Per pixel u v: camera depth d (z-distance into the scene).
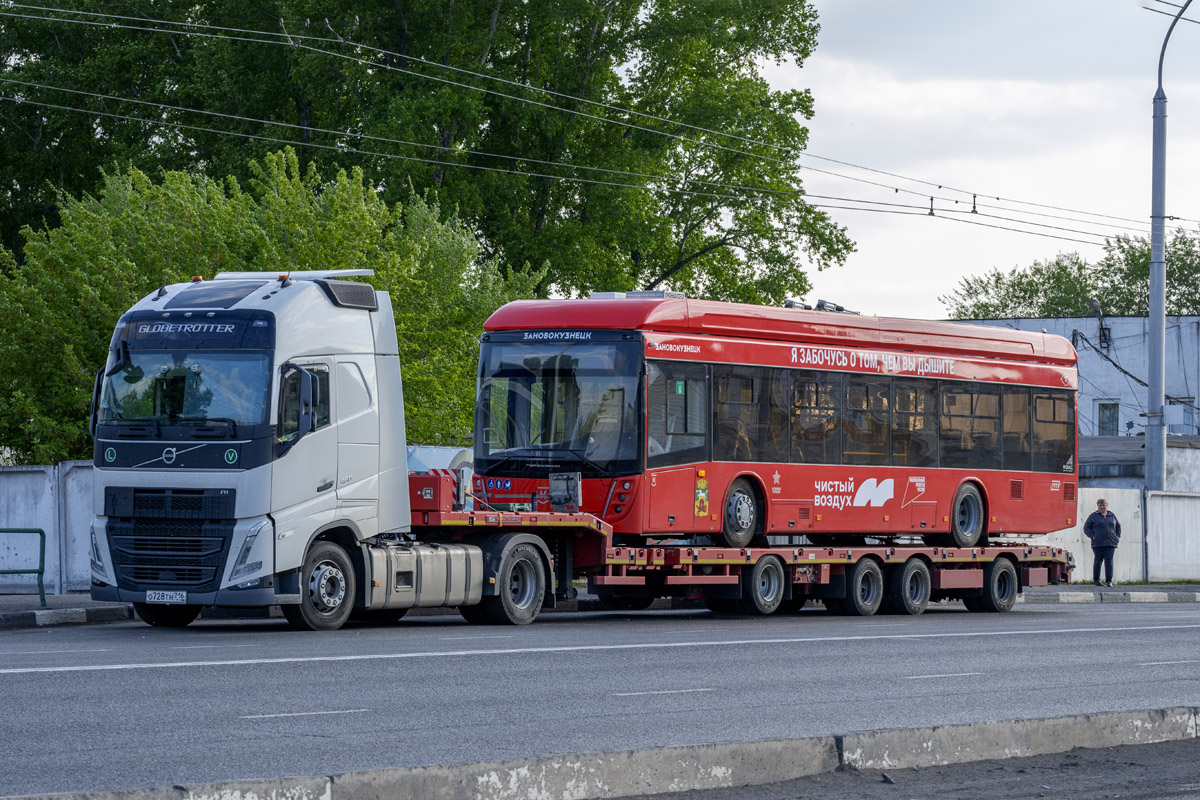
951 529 28.58
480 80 49.91
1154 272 38.69
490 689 13.09
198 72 50.91
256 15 51.34
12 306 31.62
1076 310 127.50
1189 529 44.78
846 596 26.69
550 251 51.94
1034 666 16.61
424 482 20.83
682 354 23.59
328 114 51.09
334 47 48.59
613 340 23.14
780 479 25.09
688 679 14.32
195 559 18.69
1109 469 51.00
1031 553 30.53
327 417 19.44
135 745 9.72
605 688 13.42
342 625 21.05
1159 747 11.33
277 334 18.94
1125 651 18.97
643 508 22.75
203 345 19.03
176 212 33.38
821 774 9.77
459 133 50.66
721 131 56.28
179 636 18.25
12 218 59.16
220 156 50.72
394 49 50.59
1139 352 75.25
